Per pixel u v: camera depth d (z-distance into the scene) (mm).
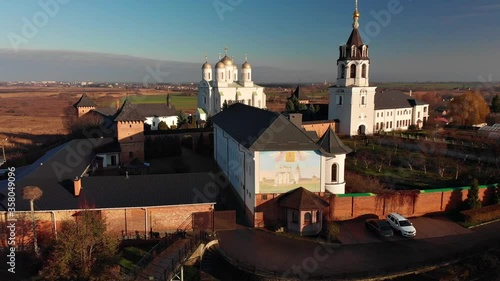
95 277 27984
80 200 37281
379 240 37719
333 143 44656
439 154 67875
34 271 31141
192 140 81250
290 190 40406
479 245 36500
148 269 29766
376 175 57188
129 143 63469
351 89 87562
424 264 32625
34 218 34812
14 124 127312
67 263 28297
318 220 38969
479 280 31516
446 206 44344
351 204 41750
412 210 43281
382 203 42375
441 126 100938
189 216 39062
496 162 59312
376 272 31344
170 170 62281
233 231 39594
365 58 88062
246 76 114438
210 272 33031
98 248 29969
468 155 65688
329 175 44281
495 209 42969
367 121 90812
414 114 105188
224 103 98750
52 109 173375
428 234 39125
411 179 55219
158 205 38031
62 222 35406
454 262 33250
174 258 31469
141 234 37938
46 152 64750
